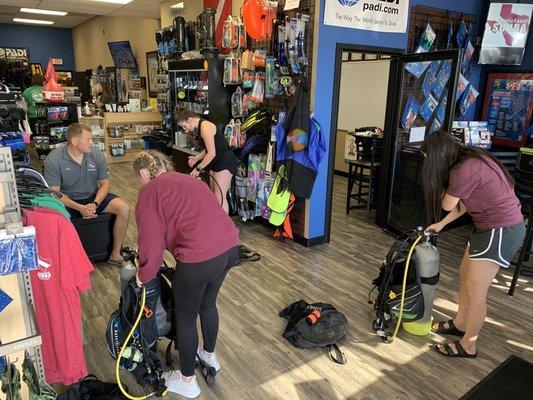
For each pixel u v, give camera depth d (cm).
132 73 972
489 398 200
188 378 201
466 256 243
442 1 436
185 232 175
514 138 490
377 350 245
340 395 208
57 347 184
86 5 724
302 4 363
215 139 386
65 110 514
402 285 248
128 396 196
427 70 429
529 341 256
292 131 361
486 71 509
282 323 270
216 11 474
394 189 439
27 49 1232
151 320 197
